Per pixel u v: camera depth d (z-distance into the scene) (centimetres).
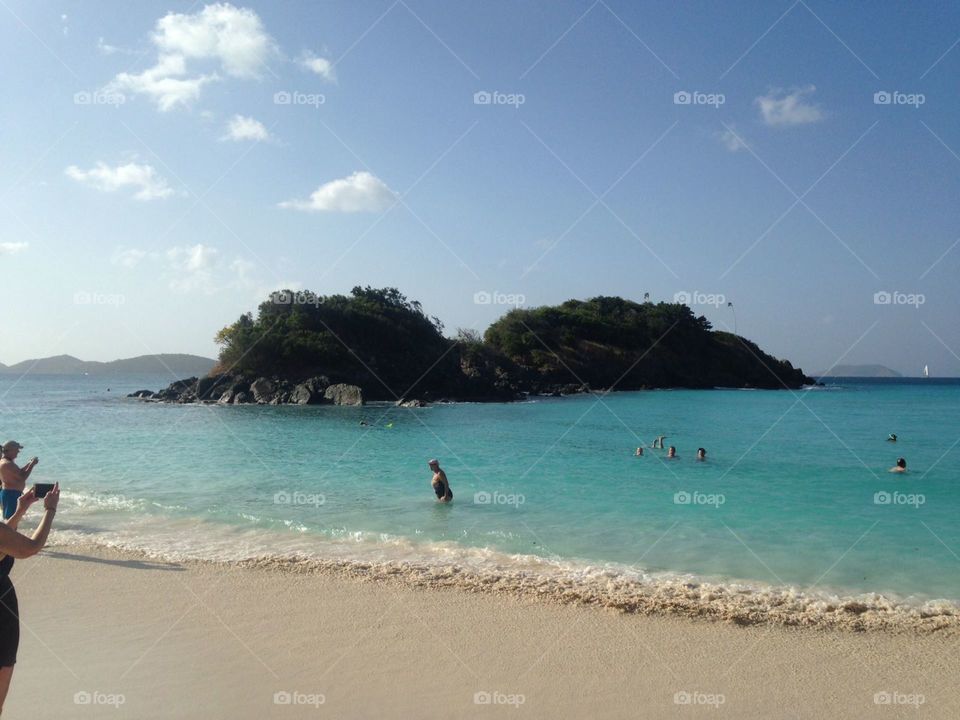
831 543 1194
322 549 1126
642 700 577
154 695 579
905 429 3684
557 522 1359
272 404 6041
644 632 736
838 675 631
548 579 938
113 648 685
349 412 5062
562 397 7331
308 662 652
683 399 6981
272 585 902
